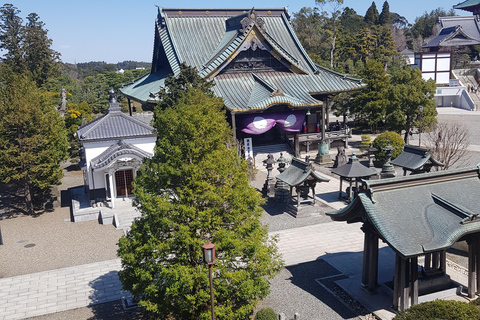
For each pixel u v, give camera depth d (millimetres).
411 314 16141
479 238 19703
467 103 89188
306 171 33469
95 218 35750
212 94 37531
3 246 30734
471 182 21219
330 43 112562
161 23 61062
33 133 36000
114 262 27438
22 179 38656
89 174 36719
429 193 20203
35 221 35844
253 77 55344
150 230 17688
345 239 29219
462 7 125938
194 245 16828
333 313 19859
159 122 18828
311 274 24031
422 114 53531
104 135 36750
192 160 17828
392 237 18016
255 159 52531
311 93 54438
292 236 30109
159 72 65438
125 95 63812
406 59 111625
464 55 116250
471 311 15773
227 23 61625
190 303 16875
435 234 18266
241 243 17219
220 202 17578
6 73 36062
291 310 20281
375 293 20984
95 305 22203
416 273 18891
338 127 65500
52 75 100562
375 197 19516
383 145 48312
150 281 17547
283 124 52469
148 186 18109
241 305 18984
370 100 63969
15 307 22250
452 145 44938
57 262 27781
